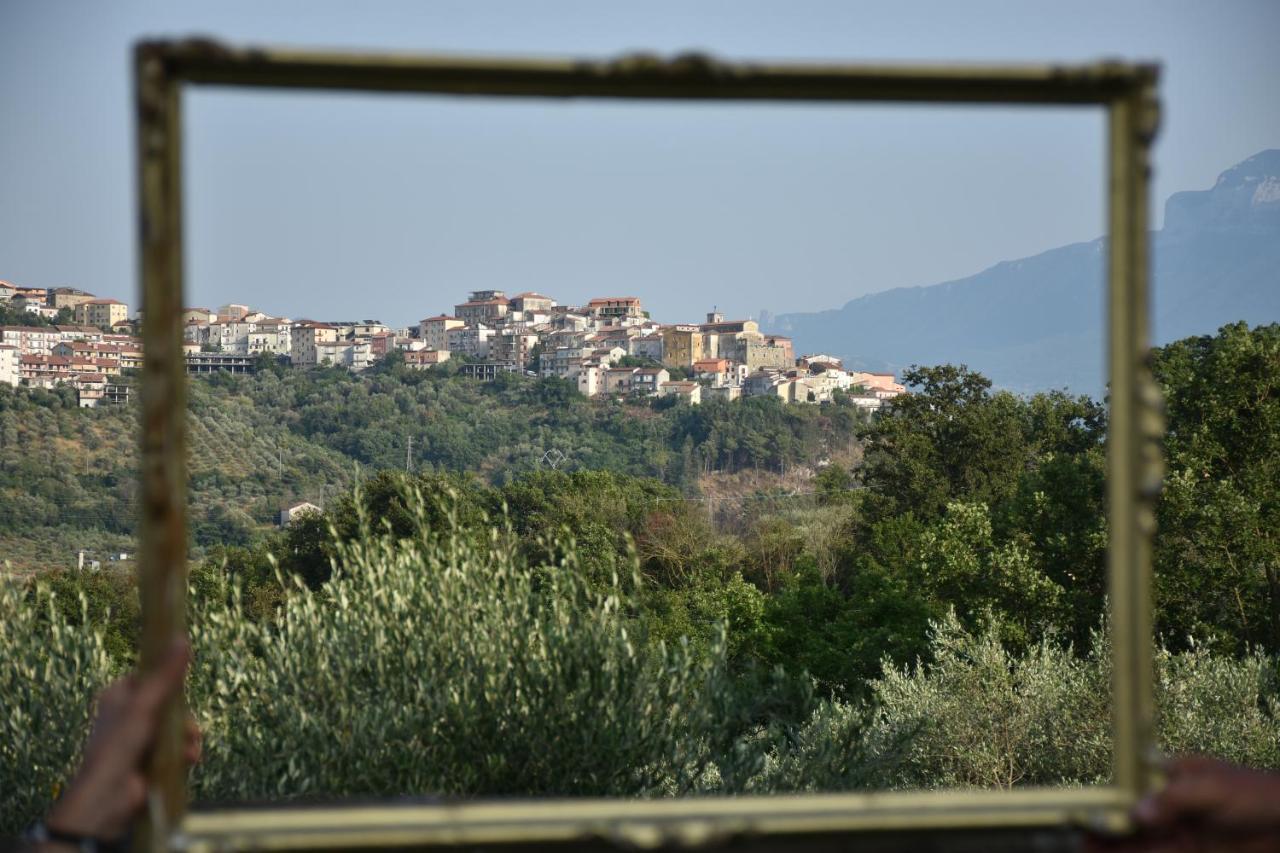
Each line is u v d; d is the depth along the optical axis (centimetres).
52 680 1441
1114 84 439
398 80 422
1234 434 7206
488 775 1520
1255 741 3459
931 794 454
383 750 1480
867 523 16038
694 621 11250
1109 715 3769
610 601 1681
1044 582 8081
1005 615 8125
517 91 432
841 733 1827
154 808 420
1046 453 16600
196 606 1602
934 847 441
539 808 434
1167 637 6944
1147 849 452
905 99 447
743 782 1639
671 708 1642
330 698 1542
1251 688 3634
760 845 431
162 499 400
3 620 1491
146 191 396
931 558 8956
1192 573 6869
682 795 1611
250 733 1485
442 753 1522
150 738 421
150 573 407
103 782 418
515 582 1706
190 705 1513
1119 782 460
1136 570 447
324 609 1661
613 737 1555
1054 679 3988
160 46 397
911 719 3644
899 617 9475
